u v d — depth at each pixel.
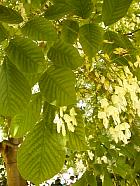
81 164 0.91
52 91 0.45
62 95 0.45
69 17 0.53
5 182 2.62
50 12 0.50
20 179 1.79
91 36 0.50
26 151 0.46
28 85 0.44
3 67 0.44
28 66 0.44
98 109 0.75
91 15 0.51
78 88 0.72
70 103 0.45
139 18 1.10
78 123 0.50
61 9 0.50
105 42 0.61
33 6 0.57
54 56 0.46
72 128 0.49
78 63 0.46
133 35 0.71
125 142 0.72
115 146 0.89
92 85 0.74
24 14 0.57
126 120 0.75
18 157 0.46
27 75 0.45
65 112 0.49
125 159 0.93
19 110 0.43
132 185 0.93
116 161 0.89
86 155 0.91
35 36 0.47
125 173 0.89
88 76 0.68
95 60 0.65
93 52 0.50
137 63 0.65
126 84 0.67
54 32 0.47
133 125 0.87
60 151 0.46
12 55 0.44
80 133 0.49
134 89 0.67
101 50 0.62
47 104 0.49
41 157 0.46
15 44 0.44
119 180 0.94
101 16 0.49
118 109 0.68
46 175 0.45
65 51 0.47
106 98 0.69
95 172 0.80
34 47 0.45
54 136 0.47
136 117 0.85
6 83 0.44
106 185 0.79
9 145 1.66
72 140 0.49
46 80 0.46
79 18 0.52
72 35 0.53
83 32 0.51
